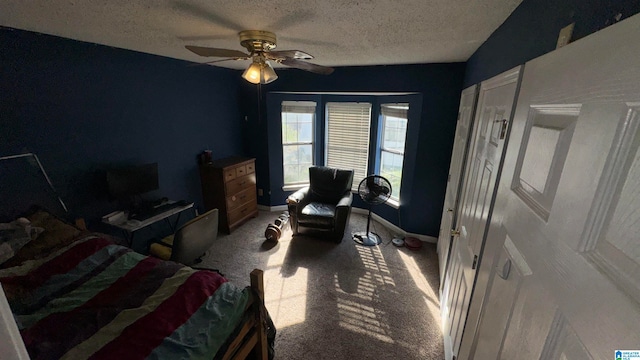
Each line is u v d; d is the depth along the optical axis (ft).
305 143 13.96
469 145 6.38
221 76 12.03
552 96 2.15
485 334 3.16
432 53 7.51
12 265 5.26
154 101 9.39
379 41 6.31
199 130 11.32
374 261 9.64
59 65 6.86
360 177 13.56
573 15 2.39
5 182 6.25
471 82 7.33
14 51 6.09
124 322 4.04
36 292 4.67
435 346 6.25
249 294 4.86
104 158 8.12
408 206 10.98
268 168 13.50
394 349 6.18
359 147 13.17
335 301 7.67
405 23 4.96
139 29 5.81
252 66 5.86
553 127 2.06
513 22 4.15
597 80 1.54
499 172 3.57
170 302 4.45
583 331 1.43
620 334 1.18
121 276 5.13
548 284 1.83
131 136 8.80
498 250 3.05
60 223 6.41
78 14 4.87
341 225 10.54
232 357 4.40
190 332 3.99
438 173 9.96
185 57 9.71
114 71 8.07
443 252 8.56
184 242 6.97
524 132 2.67
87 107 7.56
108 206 8.32
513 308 2.42
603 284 1.32
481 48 6.31
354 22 4.96
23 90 6.33
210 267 9.20
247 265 9.34
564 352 1.59
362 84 10.12
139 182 8.64
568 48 1.99
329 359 5.92
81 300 4.52
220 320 4.27
